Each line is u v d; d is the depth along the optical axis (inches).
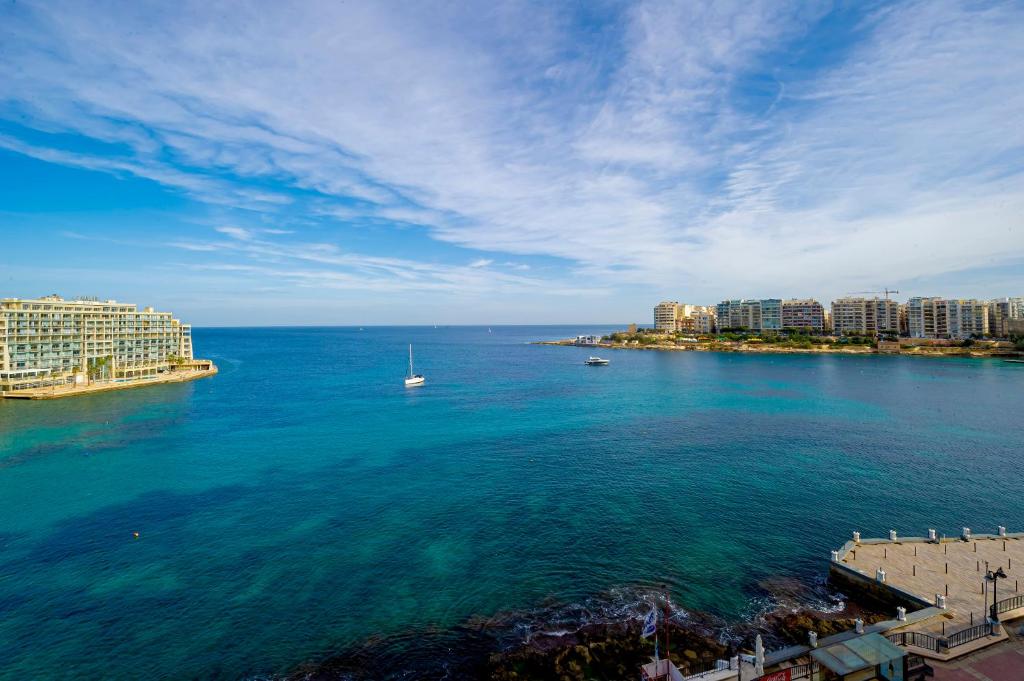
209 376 6948.8
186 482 2486.5
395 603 1483.8
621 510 2100.1
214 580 1605.6
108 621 1405.0
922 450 2952.8
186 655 1275.8
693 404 4505.4
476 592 1534.2
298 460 2827.3
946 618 1247.5
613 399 4808.1
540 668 1216.2
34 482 2498.8
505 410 4261.8
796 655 1145.4
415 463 2753.4
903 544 1654.8
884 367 7677.2
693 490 2313.0
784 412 4109.3
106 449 3090.6
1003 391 5152.6
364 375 6953.7
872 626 1226.6
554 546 1804.9
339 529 1953.7
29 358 5531.5
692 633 1338.6
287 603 1486.2
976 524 1963.6
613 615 1422.2
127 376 6589.6
